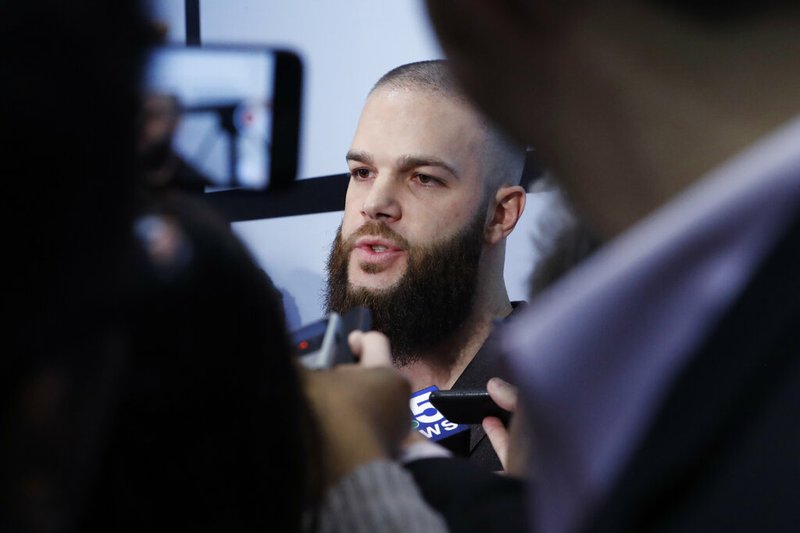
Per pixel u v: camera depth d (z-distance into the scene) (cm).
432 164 239
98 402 52
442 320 242
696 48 51
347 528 81
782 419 45
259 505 80
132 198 48
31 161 43
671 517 46
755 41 50
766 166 47
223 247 78
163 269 68
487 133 242
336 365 103
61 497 52
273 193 65
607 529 48
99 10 45
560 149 59
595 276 52
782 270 45
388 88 247
